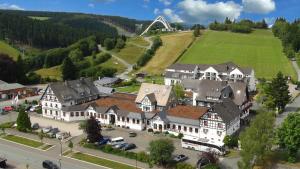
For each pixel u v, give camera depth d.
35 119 128.88
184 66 194.25
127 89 183.75
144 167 86.25
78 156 93.50
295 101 147.50
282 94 127.50
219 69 185.50
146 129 115.62
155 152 85.31
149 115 115.44
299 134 84.06
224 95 125.81
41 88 187.88
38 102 150.50
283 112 130.12
